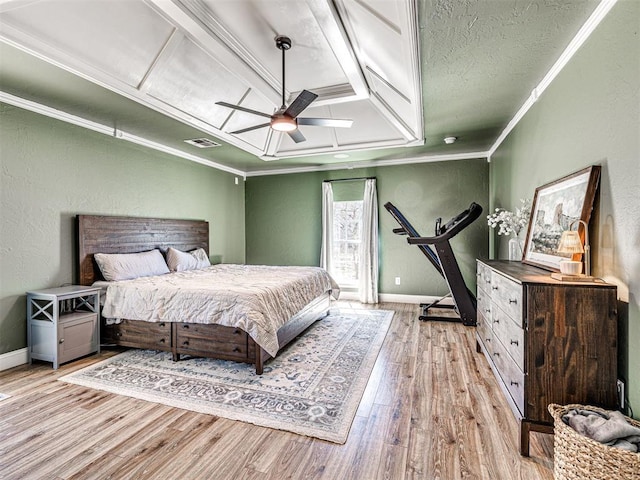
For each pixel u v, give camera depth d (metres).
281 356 3.34
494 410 2.30
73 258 3.66
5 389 2.63
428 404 2.39
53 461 1.81
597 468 1.41
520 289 1.89
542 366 1.81
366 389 2.63
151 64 2.83
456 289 4.33
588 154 2.10
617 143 1.80
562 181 2.39
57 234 3.50
